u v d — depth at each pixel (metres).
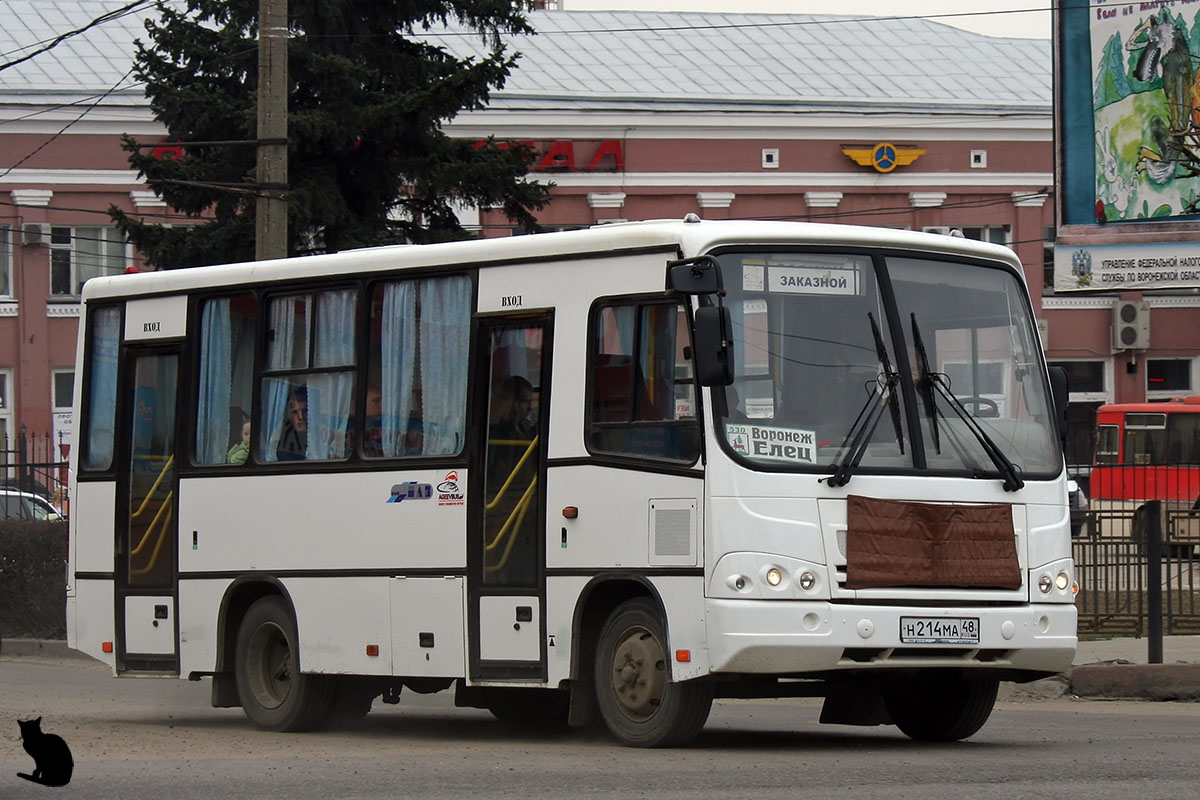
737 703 20.08
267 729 16.50
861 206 60.19
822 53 64.94
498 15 35.06
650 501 13.33
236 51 33.19
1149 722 16.27
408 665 15.25
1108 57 35.56
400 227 35.56
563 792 10.78
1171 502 40.19
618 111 58.69
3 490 28.31
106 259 56.41
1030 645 13.49
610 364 13.79
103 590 18.14
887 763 12.27
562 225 58.72
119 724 17.06
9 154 55.88
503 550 14.52
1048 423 14.24
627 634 13.60
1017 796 10.29
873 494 13.12
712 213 59.41
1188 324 61.62
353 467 15.85
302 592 16.20
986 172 60.47
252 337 17.05
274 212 24.81
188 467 17.41
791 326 13.32
